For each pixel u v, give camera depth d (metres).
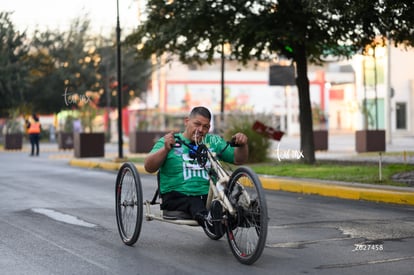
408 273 5.99
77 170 20.05
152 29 18.39
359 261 6.50
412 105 52.06
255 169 16.69
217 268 6.23
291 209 10.46
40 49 41.19
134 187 7.30
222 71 29.06
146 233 8.11
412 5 14.27
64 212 10.22
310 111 18.61
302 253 6.90
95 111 27.30
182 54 19.59
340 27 16.94
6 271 6.18
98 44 42.91
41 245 7.45
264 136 19.31
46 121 53.72
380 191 11.54
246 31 16.91
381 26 16.80
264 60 20.55
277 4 16.91
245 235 6.43
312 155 18.55
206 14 17.62
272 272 6.05
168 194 6.98
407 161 18.48
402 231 8.27
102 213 10.09
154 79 55.22
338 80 57.88
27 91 40.59
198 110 6.93
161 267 6.30
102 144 25.39
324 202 11.43
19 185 14.97
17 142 36.75
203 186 6.99
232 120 20.97
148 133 28.33
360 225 8.76
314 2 13.64
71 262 6.55
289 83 21.42
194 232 8.17
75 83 40.91
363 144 25.03
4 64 39.28
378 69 51.12
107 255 6.87
